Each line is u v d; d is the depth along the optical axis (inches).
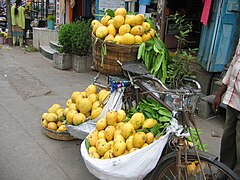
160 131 114.4
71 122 143.3
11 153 144.3
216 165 100.3
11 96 225.9
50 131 158.6
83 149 117.7
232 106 110.3
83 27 305.9
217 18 200.8
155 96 112.9
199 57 223.5
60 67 316.5
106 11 131.9
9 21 448.5
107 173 104.8
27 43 465.4
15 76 281.0
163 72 129.2
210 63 208.1
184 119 103.3
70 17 408.8
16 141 156.1
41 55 393.7
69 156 144.7
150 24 130.1
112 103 129.3
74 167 136.1
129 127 111.3
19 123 178.5
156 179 108.3
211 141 170.9
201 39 221.1
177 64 165.9
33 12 484.4
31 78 277.1
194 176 111.4
